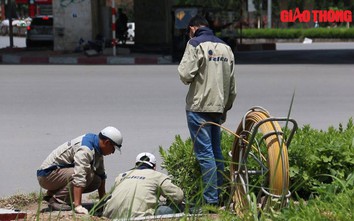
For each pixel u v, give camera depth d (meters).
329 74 34.28
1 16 105.81
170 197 10.17
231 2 87.69
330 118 21.06
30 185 13.98
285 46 72.12
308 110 22.62
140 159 11.00
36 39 56.31
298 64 41.50
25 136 18.55
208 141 11.43
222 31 53.97
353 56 49.91
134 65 40.34
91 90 27.42
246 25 91.06
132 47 56.59
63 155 11.88
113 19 44.75
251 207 8.52
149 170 10.77
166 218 9.47
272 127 9.27
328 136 12.20
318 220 8.01
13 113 22.09
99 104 23.88
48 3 89.31
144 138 18.20
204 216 8.65
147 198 10.38
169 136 18.44
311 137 12.20
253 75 33.88
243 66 39.94
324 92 27.06
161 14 57.62
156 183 10.58
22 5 121.75
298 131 12.70
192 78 11.39
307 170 11.35
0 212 10.62
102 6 53.69
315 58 48.03
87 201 12.82
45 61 42.47
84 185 11.62
